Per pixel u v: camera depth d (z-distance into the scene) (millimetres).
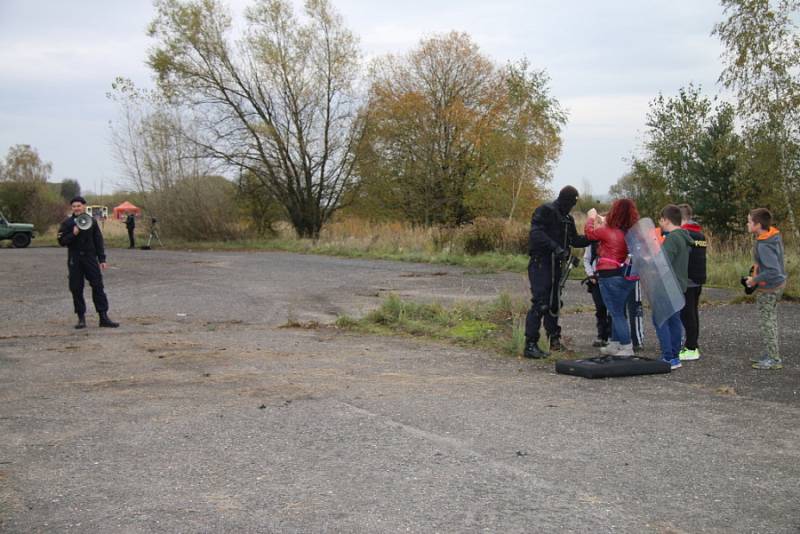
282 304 13266
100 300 10633
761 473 4363
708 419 5594
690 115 26766
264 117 36062
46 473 4379
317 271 20266
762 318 7566
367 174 37531
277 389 6641
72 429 5328
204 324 11031
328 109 36250
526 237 23609
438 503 3873
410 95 38812
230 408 5934
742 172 22875
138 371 7484
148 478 4277
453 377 7238
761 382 6941
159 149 36469
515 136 32469
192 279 18031
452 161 39281
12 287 16141
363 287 16047
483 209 37375
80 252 10492
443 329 10164
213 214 36656
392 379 7125
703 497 3973
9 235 36812
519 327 9070
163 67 35281
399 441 4996
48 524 3615
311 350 8805
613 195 33875
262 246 33812
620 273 7523
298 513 3736
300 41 35312
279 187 36750
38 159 56625
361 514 3725
